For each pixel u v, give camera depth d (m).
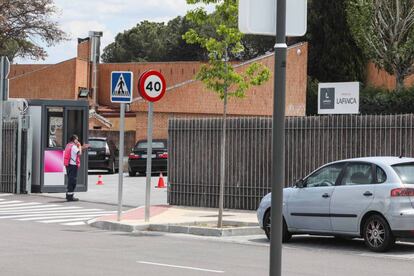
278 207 4.91
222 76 16.36
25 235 15.48
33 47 55.31
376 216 13.08
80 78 54.06
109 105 57.16
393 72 55.41
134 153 36.19
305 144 19.41
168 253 12.91
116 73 17.42
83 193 26.42
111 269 10.91
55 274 10.39
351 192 13.49
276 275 4.89
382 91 54.94
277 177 4.93
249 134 20.55
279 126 4.94
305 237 15.91
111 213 20.28
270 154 20.11
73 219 19.06
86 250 13.17
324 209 13.92
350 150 18.53
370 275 10.61
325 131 19.02
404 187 12.83
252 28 4.93
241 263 11.70
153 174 38.00
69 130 26.81
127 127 51.34
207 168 21.55
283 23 4.96
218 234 15.82
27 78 55.66
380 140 18.00
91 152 37.09
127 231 16.73
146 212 17.34
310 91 54.66
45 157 26.47
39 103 26.50
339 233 13.73
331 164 14.20
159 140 37.00
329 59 58.25
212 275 10.42
